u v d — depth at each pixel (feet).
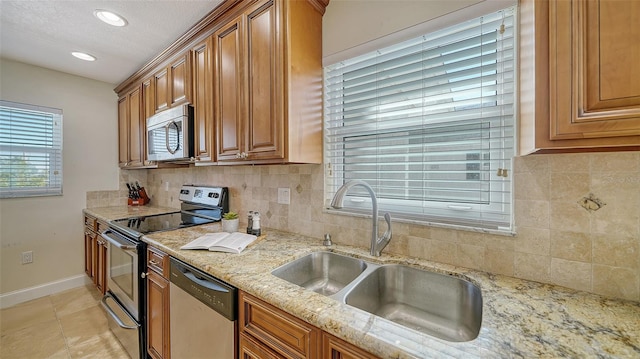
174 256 4.30
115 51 6.91
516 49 3.20
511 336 2.09
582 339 2.05
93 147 9.26
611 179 2.68
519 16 3.14
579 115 2.03
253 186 6.35
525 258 3.15
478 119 3.61
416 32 3.93
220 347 3.46
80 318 7.11
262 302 3.00
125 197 10.00
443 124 3.92
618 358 1.84
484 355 1.87
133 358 5.45
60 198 8.64
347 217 4.68
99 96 9.35
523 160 3.15
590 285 2.79
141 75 7.87
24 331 6.52
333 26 4.84
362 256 4.05
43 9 5.12
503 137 3.40
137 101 8.15
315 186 5.15
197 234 5.40
